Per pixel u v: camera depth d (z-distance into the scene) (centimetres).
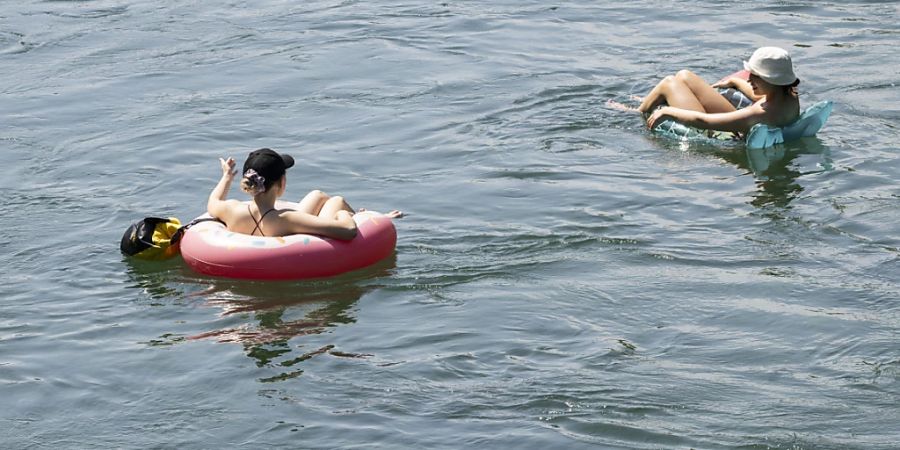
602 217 1305
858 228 1252
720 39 2025
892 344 988
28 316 1100
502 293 1118
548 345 1007
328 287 1146
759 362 967
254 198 1192
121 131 1669
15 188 1449
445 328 1047
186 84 1886
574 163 1484
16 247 1264
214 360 1002
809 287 1109
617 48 1995
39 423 912
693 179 1421
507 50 2006
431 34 2122
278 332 1053
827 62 1875
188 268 1202
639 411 891
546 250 1220
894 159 1463
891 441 840
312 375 967
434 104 1739
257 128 1662
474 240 1252
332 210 1205
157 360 1005
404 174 1466
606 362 972
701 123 1548
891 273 1135
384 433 873
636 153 1516
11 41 2161
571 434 862
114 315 1099
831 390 916
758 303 1078
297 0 2402
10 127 1700
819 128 1560
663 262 1180
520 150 1536
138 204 1390
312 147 1577
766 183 1399
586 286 1127
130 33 2195
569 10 2248
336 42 2092
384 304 1105
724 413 885
